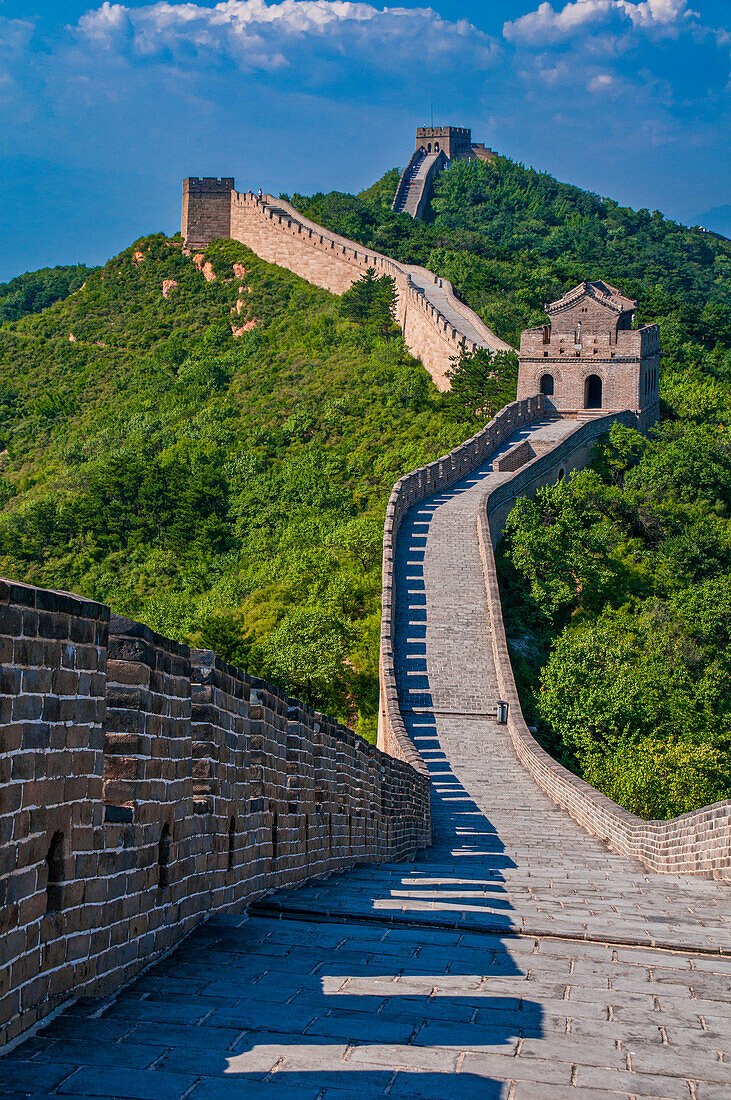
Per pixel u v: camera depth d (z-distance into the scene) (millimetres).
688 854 20500
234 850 12133
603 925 12492
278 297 123250
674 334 115875
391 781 24125
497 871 20203
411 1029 7664
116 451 97688
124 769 9016
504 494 61000
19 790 7059
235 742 12203
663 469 71312
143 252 142250
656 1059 7297
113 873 8586
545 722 43375
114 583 77562
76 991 7941
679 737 42531
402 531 56219
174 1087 6391
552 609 54000
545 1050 7348
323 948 10125
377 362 101312
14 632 6957
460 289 117500
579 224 188500
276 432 92750
